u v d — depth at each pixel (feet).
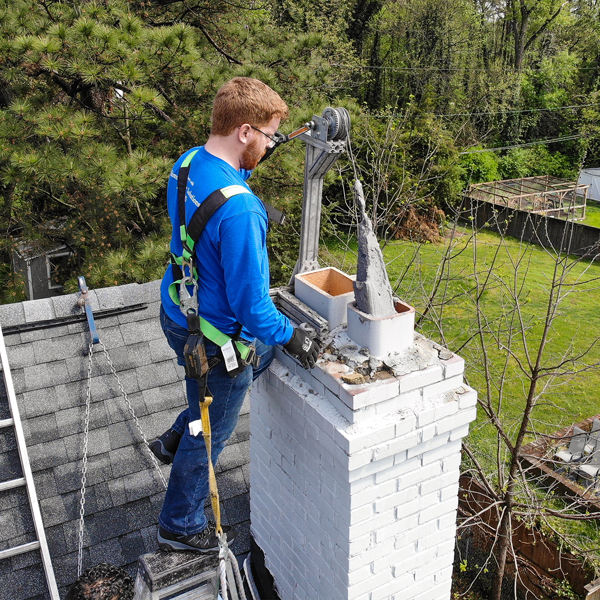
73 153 31.19
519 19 101.45
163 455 8.89
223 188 6.66
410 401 7.63
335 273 8.65
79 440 12.70
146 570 7.99
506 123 98.84
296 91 40.45
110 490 12.19
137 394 13.52
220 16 45.19
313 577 9.17
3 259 40.11
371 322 7.46
